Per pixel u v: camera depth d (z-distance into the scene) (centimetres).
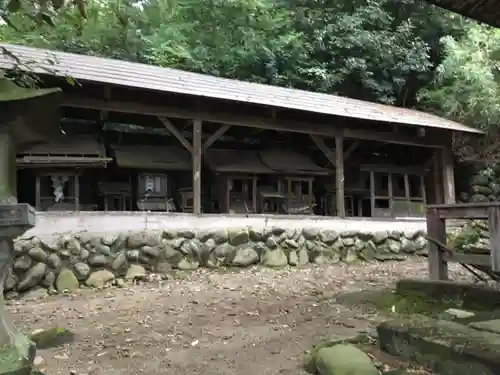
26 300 650
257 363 379
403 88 1596
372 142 1221
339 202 1033
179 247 837
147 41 1412
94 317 543
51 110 298
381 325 385
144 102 869
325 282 756
